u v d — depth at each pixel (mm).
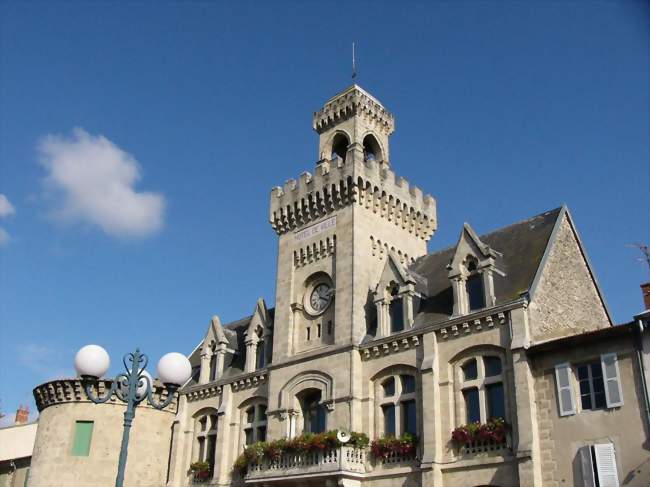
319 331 44594
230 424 47656
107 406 51188
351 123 50250
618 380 30234
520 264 38094
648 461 28344
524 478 30969
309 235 47812
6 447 65312
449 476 34156
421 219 50188
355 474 37062
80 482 48844
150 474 51094
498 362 34875
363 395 39750
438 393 36094
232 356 52312
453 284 38188
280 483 39812
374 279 44625
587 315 39438
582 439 30547
